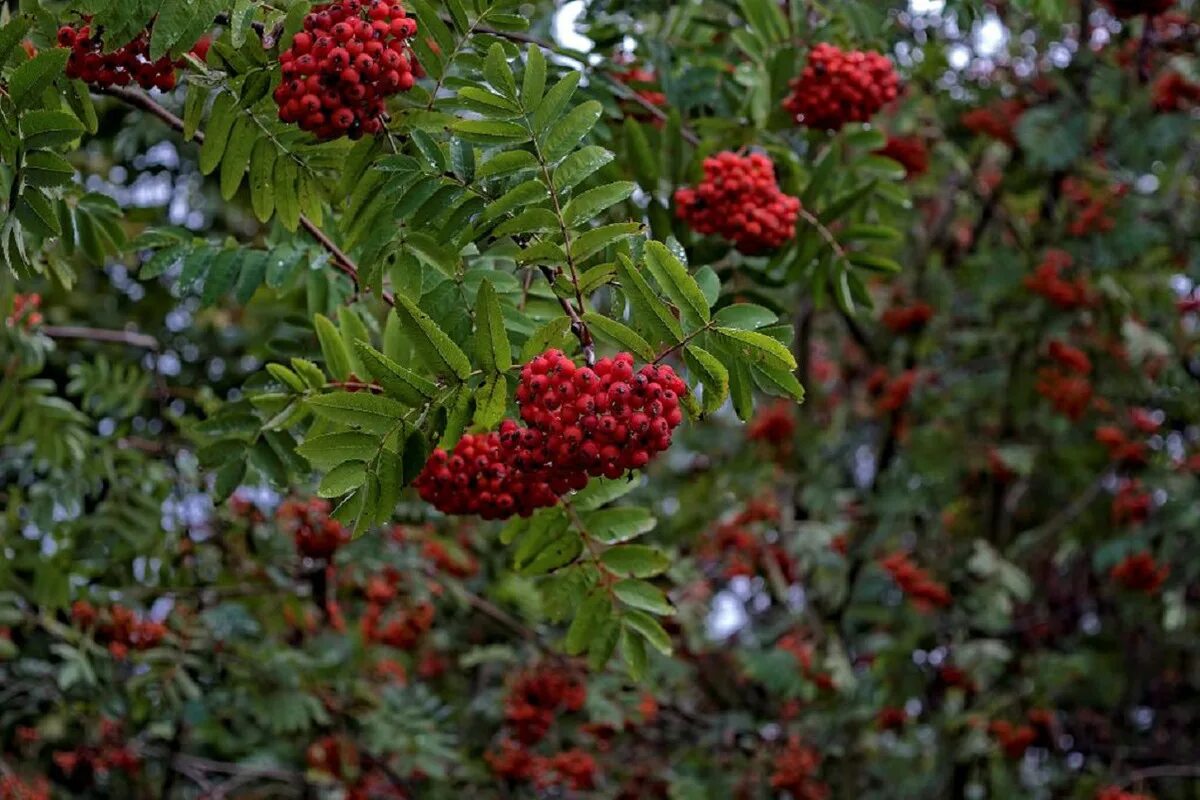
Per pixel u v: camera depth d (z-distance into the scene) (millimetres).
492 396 3102
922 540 9773
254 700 6348
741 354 3062
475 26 3611
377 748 6684
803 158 5789
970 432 9703
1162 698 10359
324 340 3863
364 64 3146
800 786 7945
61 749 7145
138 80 3471
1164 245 9188
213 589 6254
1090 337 9211
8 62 3469
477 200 3412
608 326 3031
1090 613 10445
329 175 3912
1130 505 9008
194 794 8102
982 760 8898
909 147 6934
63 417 5590
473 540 7535
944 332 9586
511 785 7273
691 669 8641
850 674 7969
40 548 5891
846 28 5484
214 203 8969
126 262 5352
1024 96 8805
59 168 3254
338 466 3105
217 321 9070
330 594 6383
